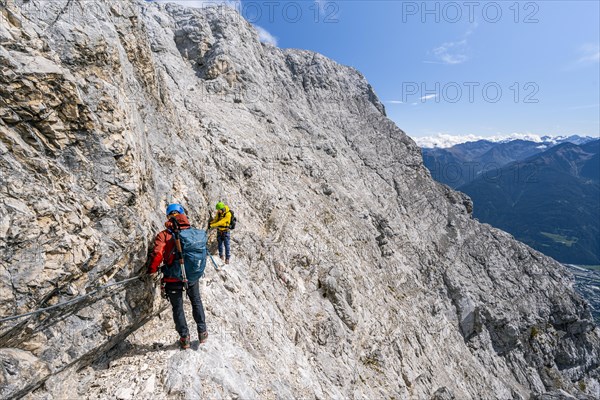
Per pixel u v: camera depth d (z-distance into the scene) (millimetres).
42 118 5215
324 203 27953
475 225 45875
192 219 10594
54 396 5312
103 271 5910
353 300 20078
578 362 41250
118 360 6645
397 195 41750
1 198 4633
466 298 36500
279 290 16031
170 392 6062
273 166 26344
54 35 5633
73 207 5488
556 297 42625
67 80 5484
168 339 7398
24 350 5012
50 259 5031
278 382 8930
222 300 10336
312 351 14586
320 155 35000
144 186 7570
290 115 37500
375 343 20000
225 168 21141
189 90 29438
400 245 35969
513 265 43875
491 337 37562
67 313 5520
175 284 6523
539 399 30484
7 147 4852
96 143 5992
